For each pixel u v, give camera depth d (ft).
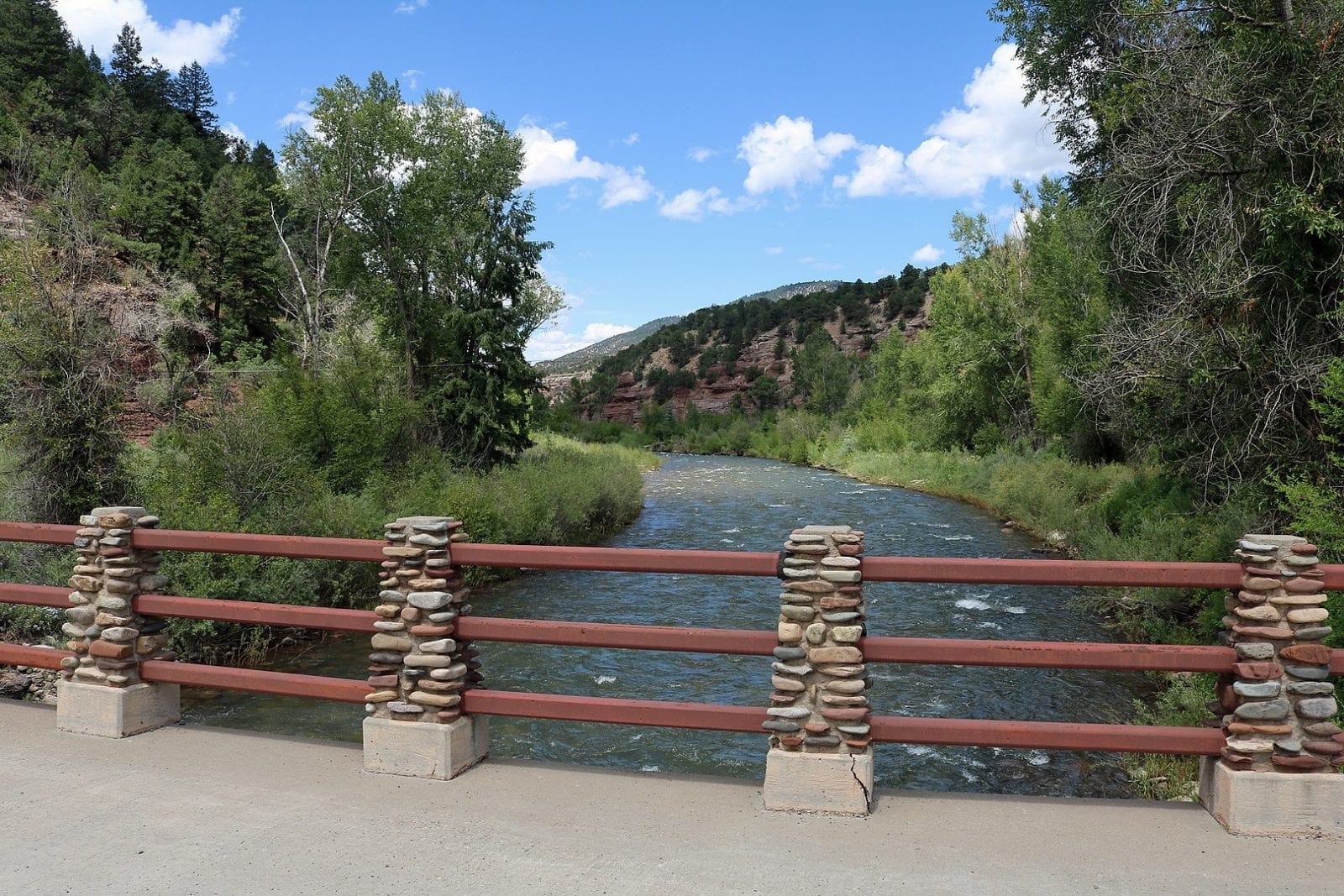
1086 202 58.59
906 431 155.53
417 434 79.10
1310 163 32.30
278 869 10.73
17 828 11.96
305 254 124.06
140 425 66.33
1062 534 66.80
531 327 107.86
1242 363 34.09
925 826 11.84
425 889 10.21
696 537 74.23
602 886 10.25
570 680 34.30
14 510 40.09
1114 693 31.68
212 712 29.50
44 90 160.45
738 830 11.76
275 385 60.80
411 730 13.80
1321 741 11.48
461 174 100.68
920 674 34.32
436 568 13.89
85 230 63.93
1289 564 11.70
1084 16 55.98
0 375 41.04
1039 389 100.94
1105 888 10.09
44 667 16.61
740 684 33.76
